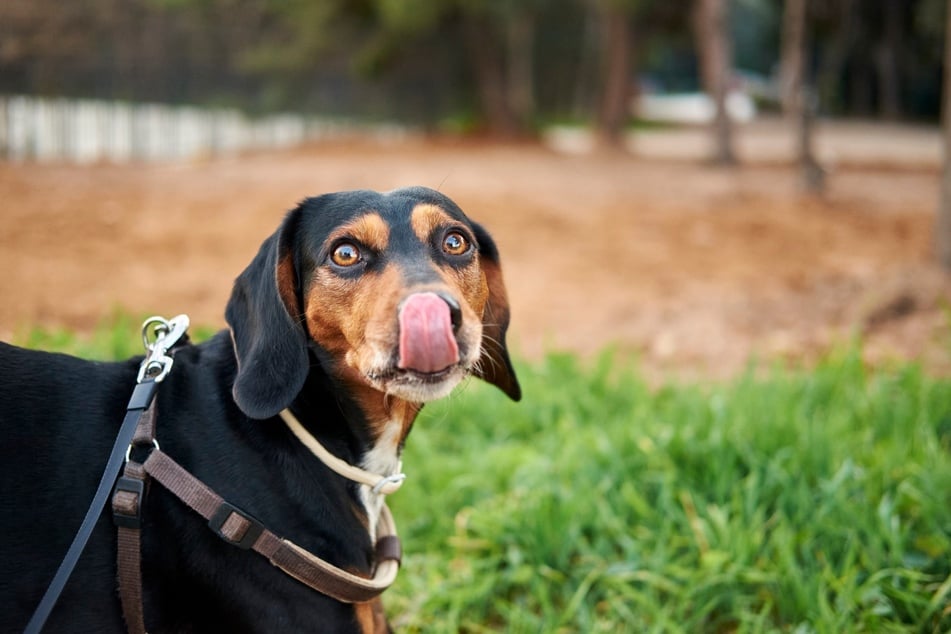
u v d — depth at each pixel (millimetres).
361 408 2451
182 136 20016
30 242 8656
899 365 5379
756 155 23156
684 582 3598
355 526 2430
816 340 6312
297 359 2273
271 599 2244
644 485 4215
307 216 2471
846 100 45875
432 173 14992
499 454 4566
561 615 3527
